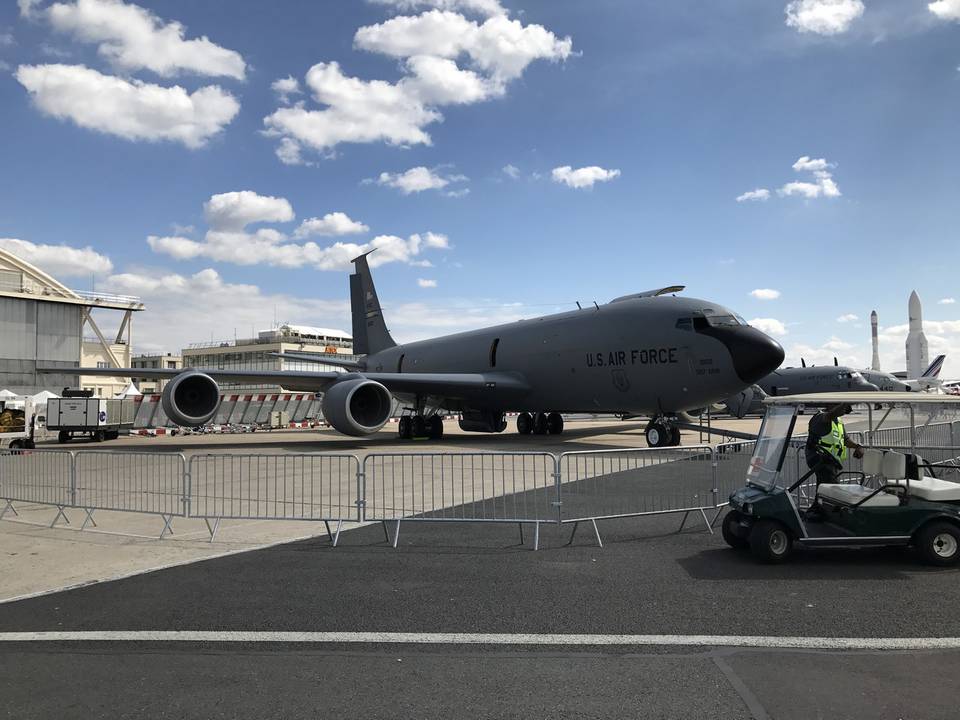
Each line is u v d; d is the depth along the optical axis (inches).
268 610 200.1
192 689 145.0
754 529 249.8
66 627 186.1
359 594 215.8
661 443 757.9
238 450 799.7
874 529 246.7
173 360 3713.1
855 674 149.6
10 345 1744.6
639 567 248.1
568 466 574.2
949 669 151.9
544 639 174.4
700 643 170.2
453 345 1047.0
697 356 682.2
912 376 3038.9
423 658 162.1
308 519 295.3
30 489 444.5
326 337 3619.6
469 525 333.7
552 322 869.8
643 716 130.4
